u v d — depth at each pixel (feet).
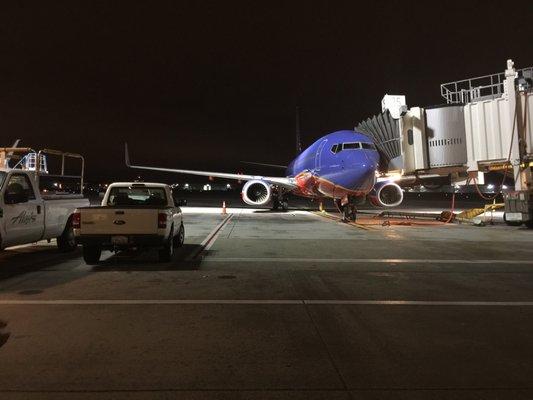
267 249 37.06
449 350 13.94
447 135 54.75
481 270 27.84
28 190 31.58
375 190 75.36
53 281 24.64
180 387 11.28
